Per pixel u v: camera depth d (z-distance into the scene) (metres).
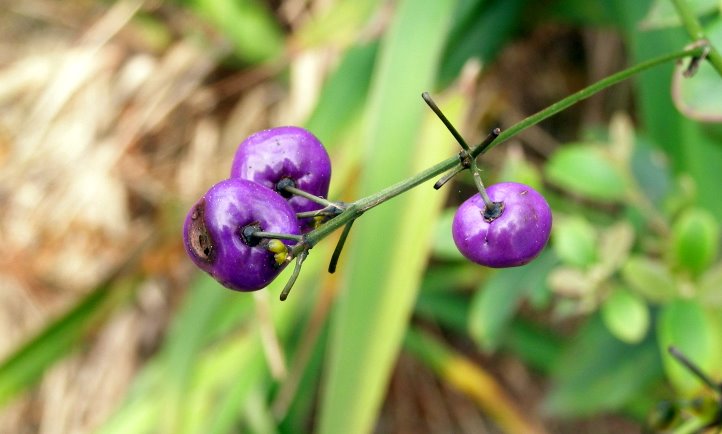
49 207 0.40
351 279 0.24
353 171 0.28
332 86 0.29
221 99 0.39
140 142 0.39
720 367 0.22
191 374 0.29
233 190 0.14
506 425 0.34
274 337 0.25
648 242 0.26
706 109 0.20
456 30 0.29
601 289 0.24
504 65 0.36
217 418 0.29
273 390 0.31
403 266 0.24
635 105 0.35
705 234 0.22
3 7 0.44
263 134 0.16
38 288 0.41
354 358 0.24
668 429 0.20
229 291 0.30
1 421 0.40
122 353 0.39
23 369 0.31
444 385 0.39
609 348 0.28
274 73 0.36
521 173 0.25
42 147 0.41
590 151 0.25
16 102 0.42
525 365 0.38
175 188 0.39
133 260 0.34
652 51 0.26
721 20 0.20
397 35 0.25
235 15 0.35
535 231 0.15
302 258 0.14
